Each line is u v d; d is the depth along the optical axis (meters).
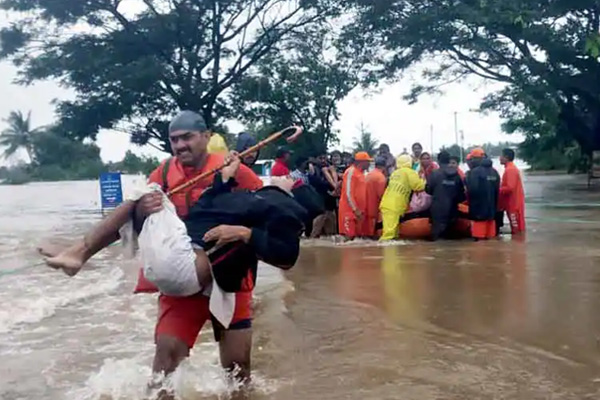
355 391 4.57
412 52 36.09
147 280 4.36
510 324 6.20
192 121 4.61
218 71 36.97
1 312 7.39
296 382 4.77
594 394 4.38
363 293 7.90
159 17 34.72
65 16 34.06
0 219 22.28
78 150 85.81
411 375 4.87
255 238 4.31
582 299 7.15
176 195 4.58
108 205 25.05
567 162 56.91
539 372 4.84
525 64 34.62
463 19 31.72
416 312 6.81
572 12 32.94
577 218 17.20
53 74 34.88
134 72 33.84
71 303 7.90
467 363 5.10
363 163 14.05
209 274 4.30
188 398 4.46
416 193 13.78
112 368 5.20
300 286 8.53
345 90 38.22
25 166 86.50
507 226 15.83
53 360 5.54
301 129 4.87
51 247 4.40
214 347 5.77
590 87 34.53
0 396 4.69
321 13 36.66
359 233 14.15
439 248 12.00
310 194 5.02
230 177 4.57
